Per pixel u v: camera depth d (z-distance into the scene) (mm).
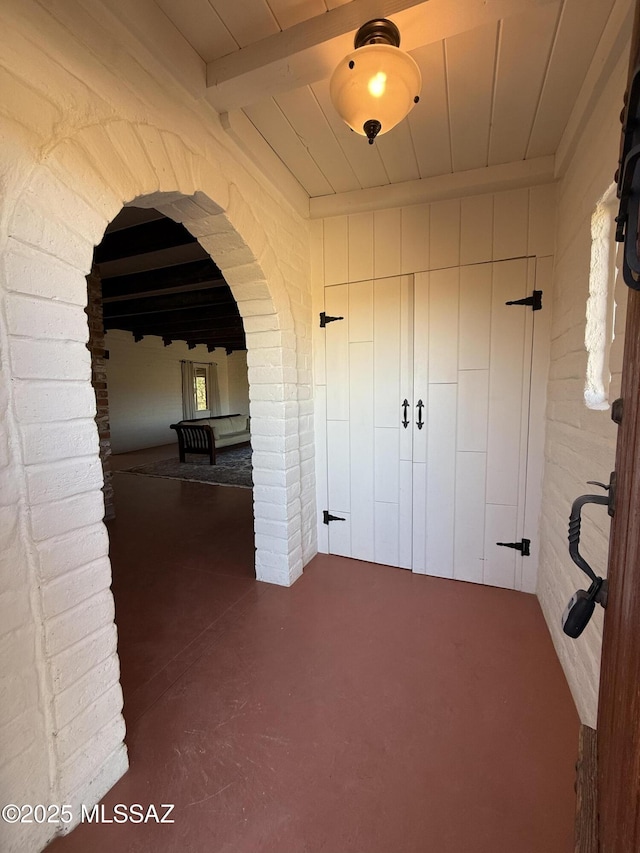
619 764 570
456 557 2352
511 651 1723
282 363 2141
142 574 2502
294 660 1683
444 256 2191
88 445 1030
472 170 2006
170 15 1187
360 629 1890
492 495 2238
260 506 2311
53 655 965
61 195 938
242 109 1579
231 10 1171
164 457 7234
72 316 981
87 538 1039
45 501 933
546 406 2070
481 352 2174
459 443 2273
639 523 538
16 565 885
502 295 2100
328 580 2363
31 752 931
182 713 1411
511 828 1033
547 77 1387
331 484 2646
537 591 2154
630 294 625
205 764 1215
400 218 2268
